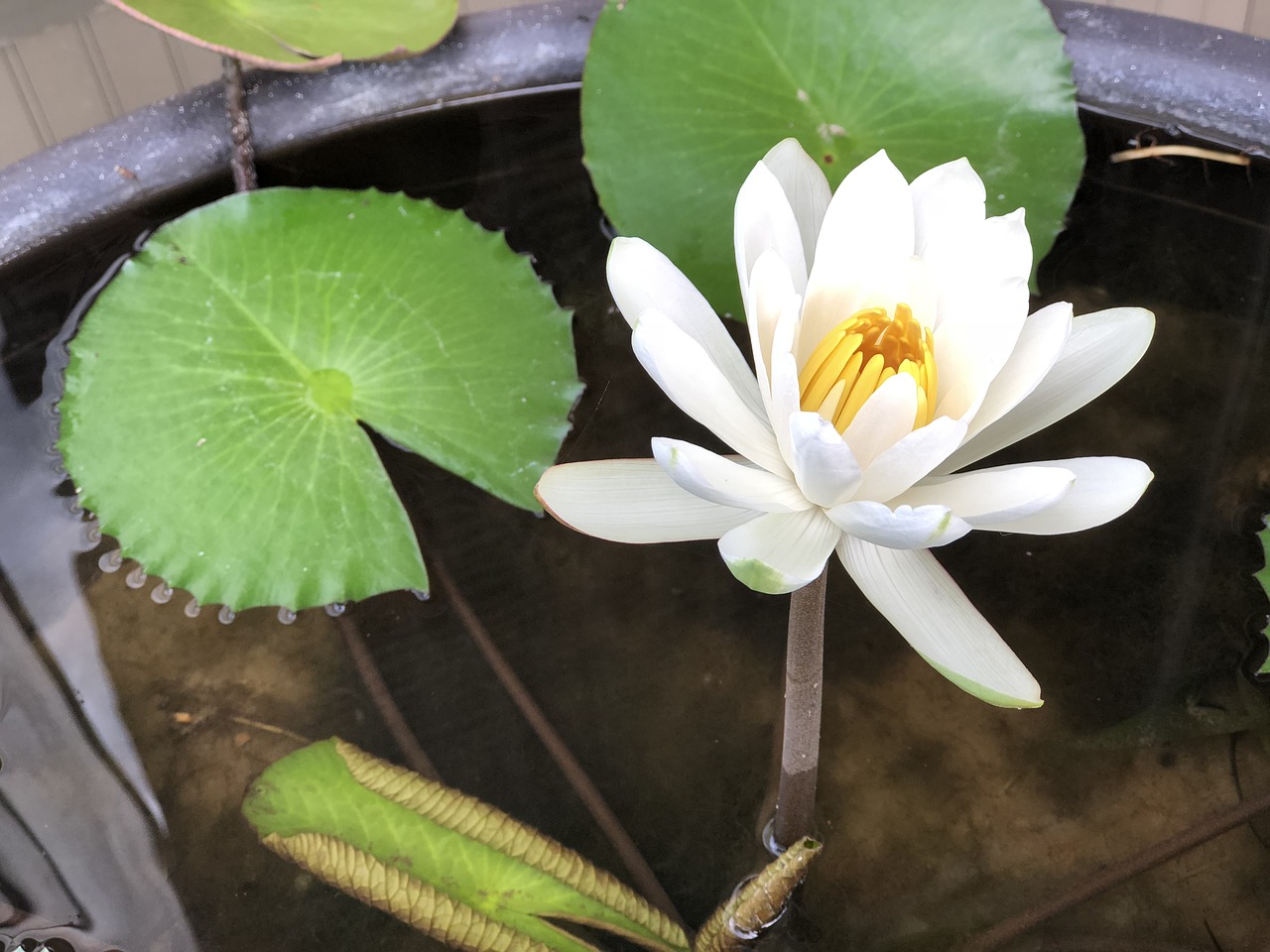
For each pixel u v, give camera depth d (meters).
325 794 0.41
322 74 0.53
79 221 0.51
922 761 0.42
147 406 0.46
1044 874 0.40
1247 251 0.51
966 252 0.35
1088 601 0.45
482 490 0.47
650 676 0.44
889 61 0.50
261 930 0.40
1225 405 0.48
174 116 0.52
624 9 0.51
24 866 0.40
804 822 0.40
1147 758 0.42
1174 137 0.53
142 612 0.45
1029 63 0.50
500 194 0.53
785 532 0.34
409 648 0.44
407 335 0.48
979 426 0.35
